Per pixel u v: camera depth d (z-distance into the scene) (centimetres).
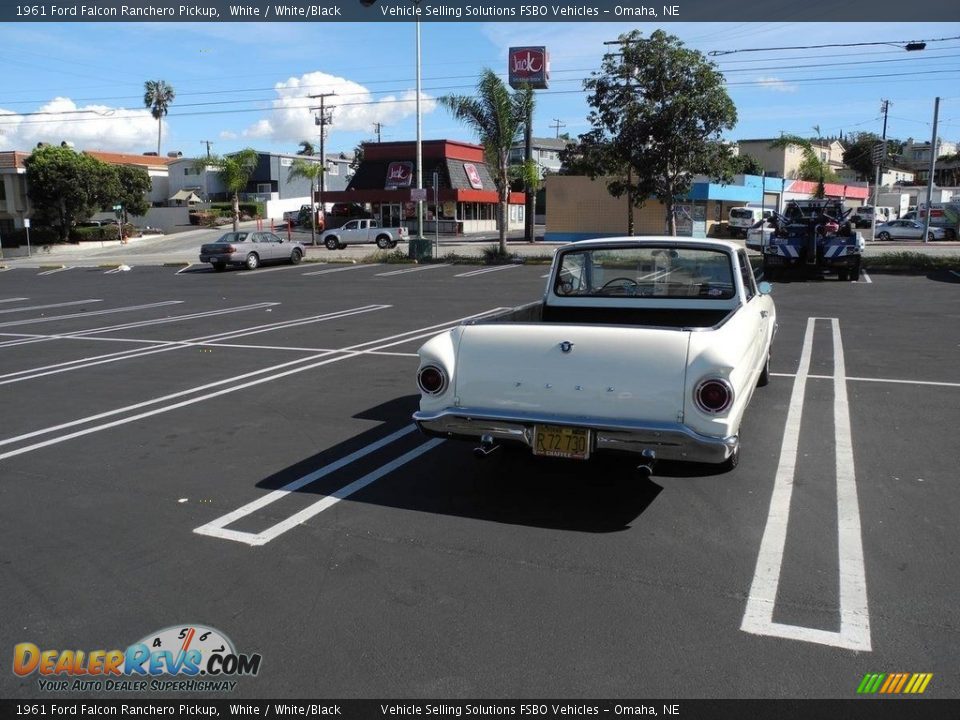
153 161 6994
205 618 363
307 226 5653
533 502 500
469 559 419
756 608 360
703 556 416
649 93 2578
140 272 3016
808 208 2089
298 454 612
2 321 1541
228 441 653
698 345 427
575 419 444
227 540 450
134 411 766
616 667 317
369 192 4700
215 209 6384
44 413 767
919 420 666
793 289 1802
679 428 423
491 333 470
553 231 4175
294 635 347
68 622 363
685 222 3938
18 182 5106
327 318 1473
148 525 475
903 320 1277
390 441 642
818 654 323
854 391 779
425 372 485
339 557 425
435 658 327
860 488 509
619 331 441
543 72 3841
